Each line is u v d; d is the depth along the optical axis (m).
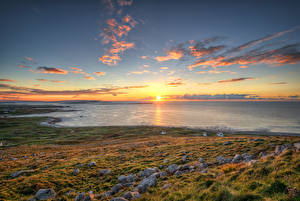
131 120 182.38
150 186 12.94
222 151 24.80
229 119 174.50
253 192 7.58
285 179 7.84
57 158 32.62
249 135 92.75
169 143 48.88
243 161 16.14
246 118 180.62
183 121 166.62
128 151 37.50
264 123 142.50
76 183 16.94
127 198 10.91
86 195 13.16
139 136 89.38
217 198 7.77
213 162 18.53
